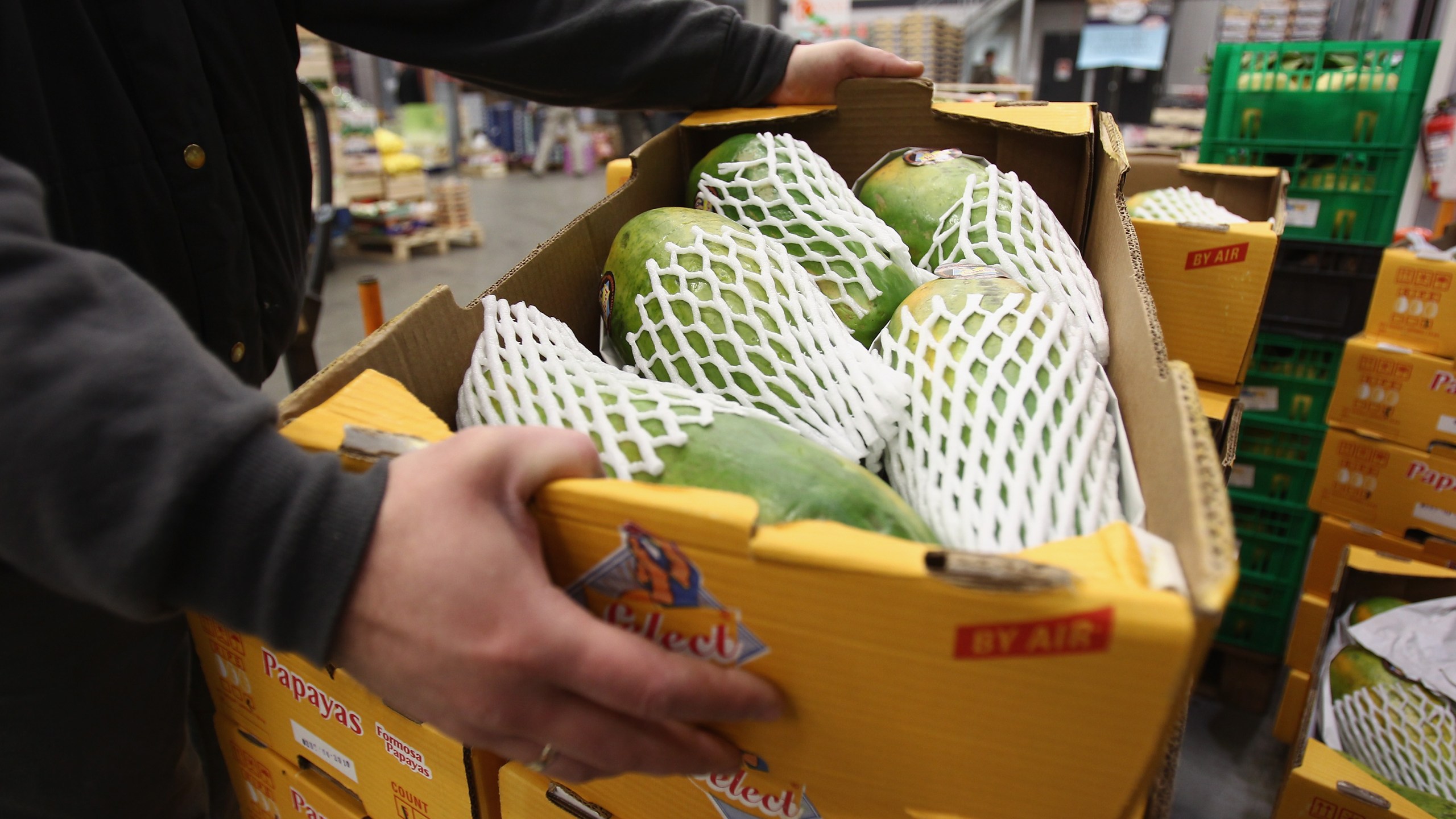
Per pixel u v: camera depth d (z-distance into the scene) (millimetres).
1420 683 1233
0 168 411
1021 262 796
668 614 419
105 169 796
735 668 416
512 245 4910
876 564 348
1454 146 2311
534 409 607
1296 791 1178
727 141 983
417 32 1010
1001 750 379
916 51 3812
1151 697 334
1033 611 334
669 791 518
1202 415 434
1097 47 3588
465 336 688
